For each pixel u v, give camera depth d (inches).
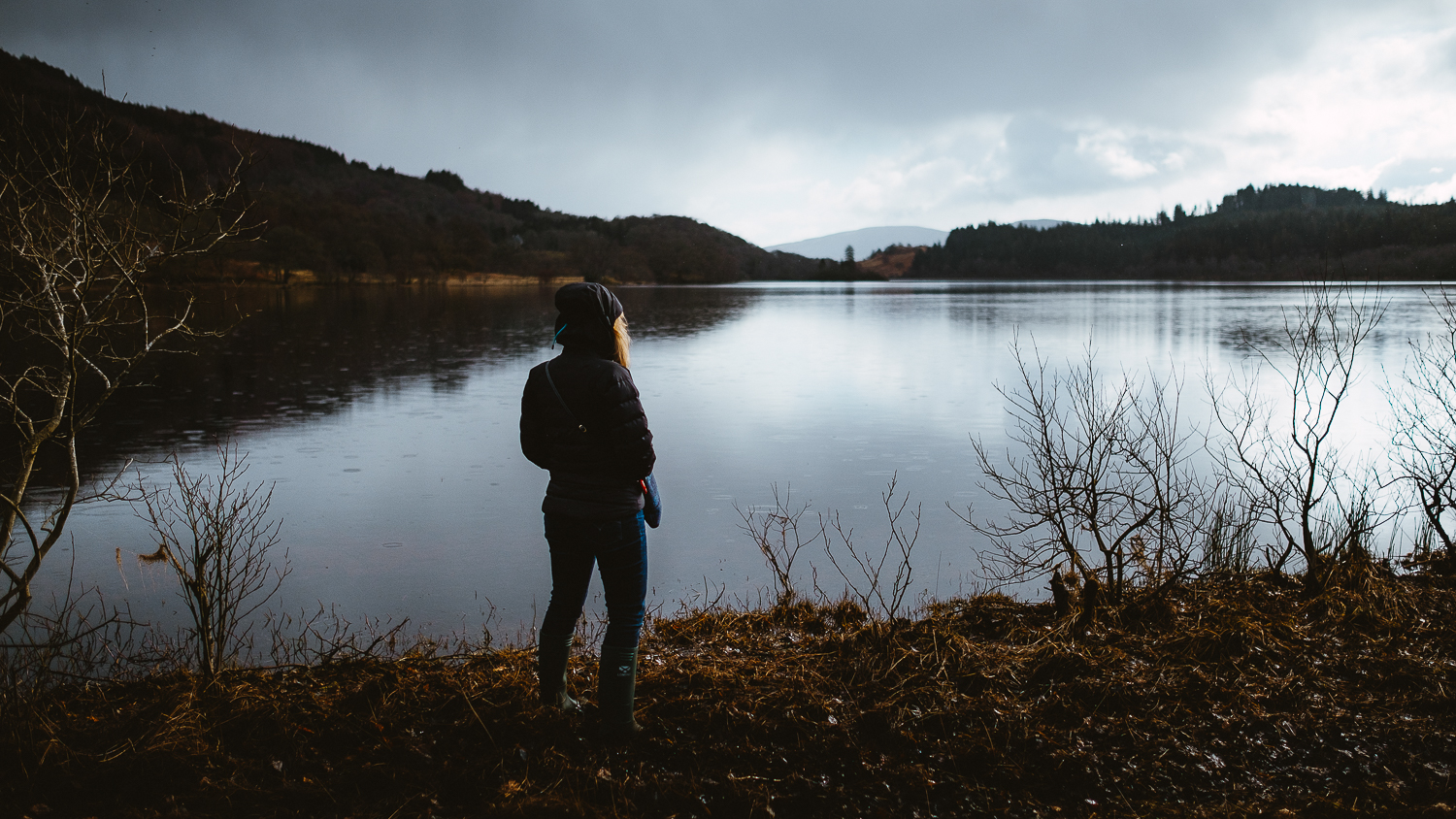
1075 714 113.6
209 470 306.0
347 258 3710.6
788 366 693.9
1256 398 460.4
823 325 1268.5
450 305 1824.6
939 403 483.2
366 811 92.7
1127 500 246.7
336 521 244.8
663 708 115.5
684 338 1016.2
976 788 98.4
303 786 95.9
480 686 120.3
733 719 111.0
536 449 109.1
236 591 186.2
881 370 661.3
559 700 113.5
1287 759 104.4
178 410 440.5
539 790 96.7
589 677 128.8
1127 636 141.3
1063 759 102.1
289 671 130.9
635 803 95.3
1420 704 116.0
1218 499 248.5
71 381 120.3
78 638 141.3
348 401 479.2
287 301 1920.5
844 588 193.8
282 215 4089.6
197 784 96.3
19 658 130.6
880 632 138.8
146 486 278.4
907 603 182.7
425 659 135.0
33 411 359.9
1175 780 100.2
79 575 191.9
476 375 607.2
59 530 122.1
